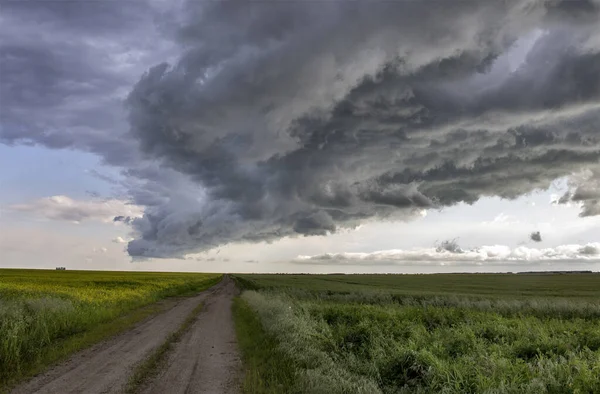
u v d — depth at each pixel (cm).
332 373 859
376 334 1266
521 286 6344
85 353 1174
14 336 1012
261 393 793
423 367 876
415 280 9081
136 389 827
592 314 2322
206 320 2025
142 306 2759
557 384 721
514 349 1074
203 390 827
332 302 3108
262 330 1571
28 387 826
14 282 4372
